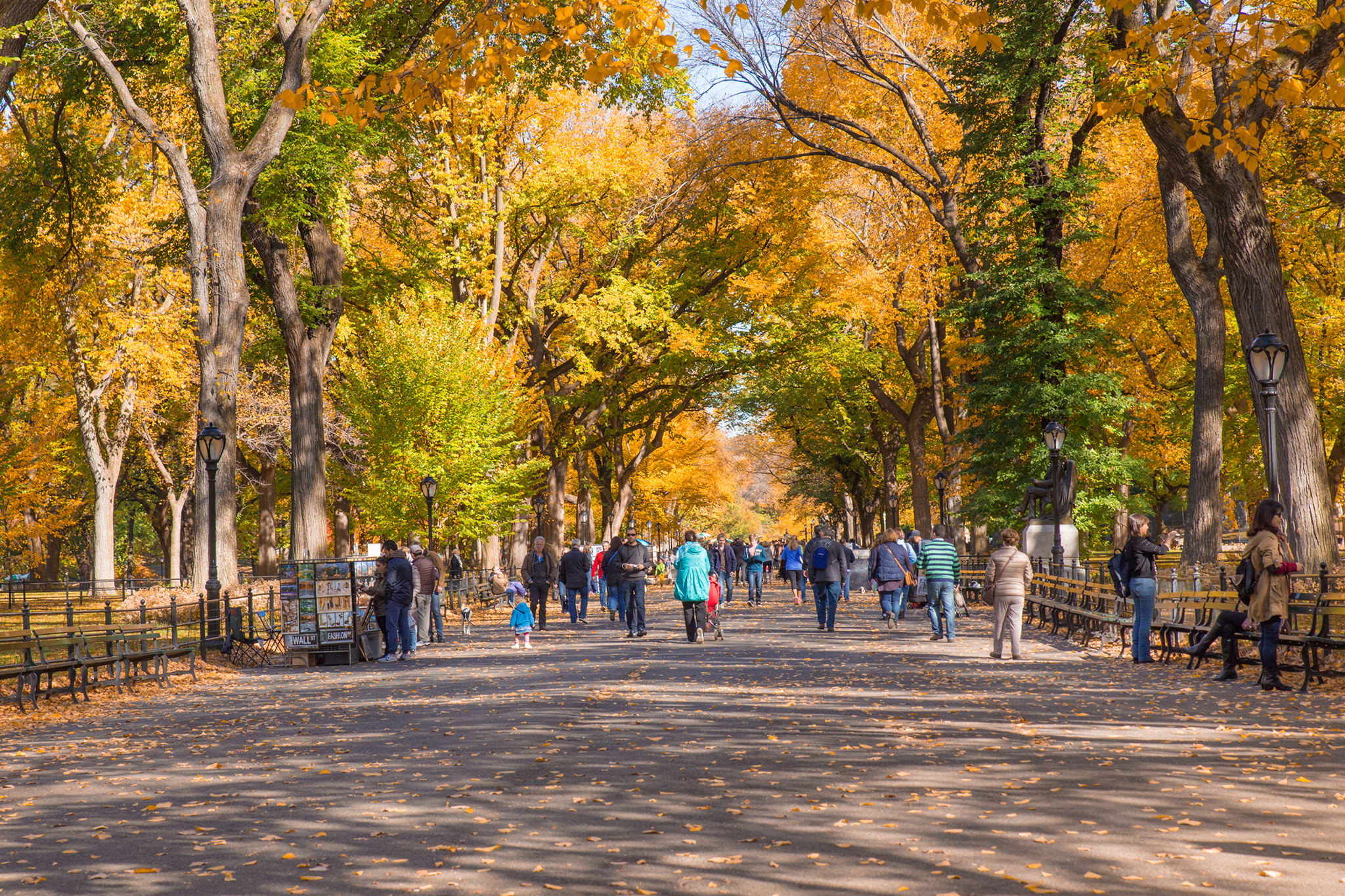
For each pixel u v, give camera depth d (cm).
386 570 1977
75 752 1023
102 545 4347
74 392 4641
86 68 2838
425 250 3488
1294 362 2075
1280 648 1524
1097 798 705
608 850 605
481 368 3394
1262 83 1212
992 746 897
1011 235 3275
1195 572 1731
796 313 3981
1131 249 3544
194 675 1716
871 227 3922
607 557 2958
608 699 1238
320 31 2597
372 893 540
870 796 723
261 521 5097
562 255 4269
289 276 2852
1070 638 2053
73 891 553
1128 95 2020
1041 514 3066
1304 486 2045
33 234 3089
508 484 3444
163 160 3847
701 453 5919
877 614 2964
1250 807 675
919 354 4303
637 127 3706
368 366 3397
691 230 4106
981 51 986
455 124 3400
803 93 3522
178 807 748
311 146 2589
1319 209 3006
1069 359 3139
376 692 1447
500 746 942
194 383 4212
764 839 621
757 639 2117
